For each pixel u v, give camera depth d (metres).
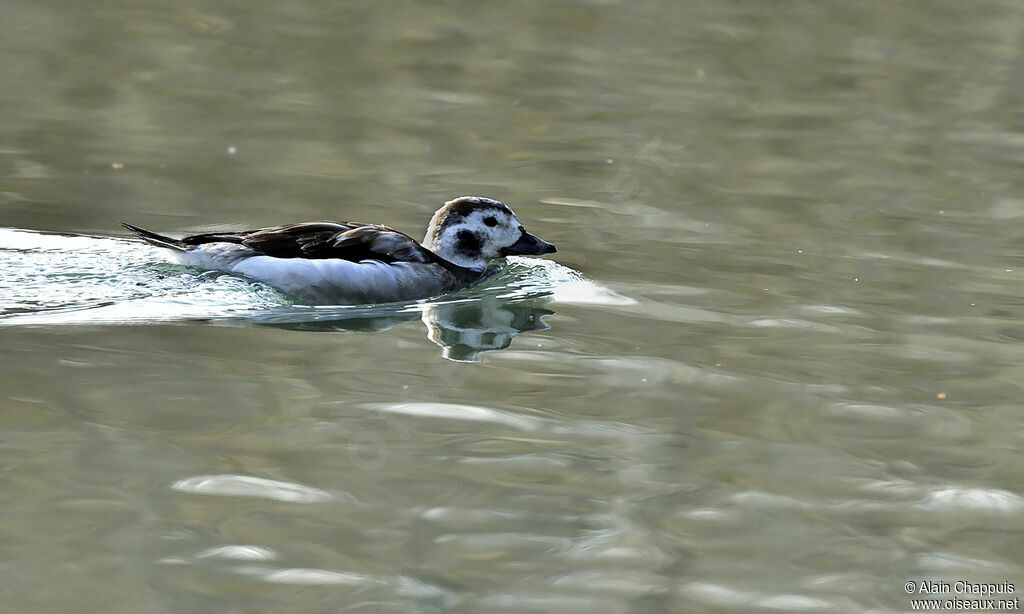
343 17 29.14
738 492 9.16
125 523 8.35
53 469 9.05
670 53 27.75
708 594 7.80
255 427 9.93
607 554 8.22
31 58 24.62
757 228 16.94
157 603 7.47
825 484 9.34
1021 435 10.25
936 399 11.01
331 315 13.12
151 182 18.12
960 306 13.73
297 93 23.80
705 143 21.56
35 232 15.36
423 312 13.41
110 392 10.50
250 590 7.64
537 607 7.59
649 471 9.46
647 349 12.16
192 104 22.64
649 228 16.89
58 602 7.43
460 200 15.04
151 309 12.80
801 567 8.16
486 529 8.50
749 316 13.27
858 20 30.58
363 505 8.74
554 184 19.05
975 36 29.41
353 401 10.57
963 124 23.09
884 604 7.73
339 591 7.68
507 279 14.75
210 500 8.71
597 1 31.47
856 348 12.30
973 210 17.98
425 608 7.53
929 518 8.85
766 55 27.72
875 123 23.09
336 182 18.72
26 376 10.76
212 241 14.04
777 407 10.76
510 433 10.04
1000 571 8.13
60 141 19.94
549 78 25.64
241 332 12.30
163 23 27.81
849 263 15.36
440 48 27.38
